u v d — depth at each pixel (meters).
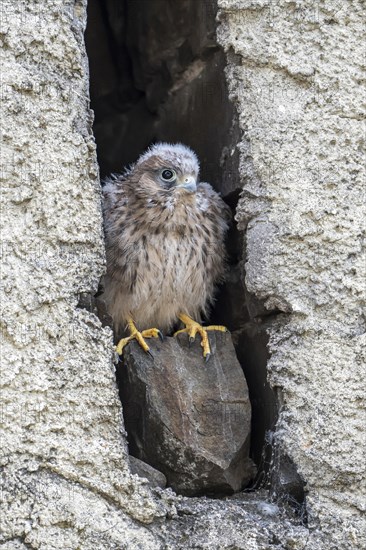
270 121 8.59
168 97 11.10
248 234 8.53
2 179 7.64
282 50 8.62
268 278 8.39
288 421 8.16
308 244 8.40
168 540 7.54
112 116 11.97
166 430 8.43
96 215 7.84
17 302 7.53
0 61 7.75
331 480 8.00
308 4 8.65
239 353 9.29
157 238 9.79
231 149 9.09
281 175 8.50
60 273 7.67
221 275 9.80
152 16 10.75
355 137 8.52
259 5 8.65
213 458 8.41
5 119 7.70
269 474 8.38
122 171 12.09
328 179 8.47
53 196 7.73
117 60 11.52
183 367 8.78
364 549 7.85
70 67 7.93
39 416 7.43
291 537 7.76
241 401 8.70
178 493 8.40
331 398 8.14
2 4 7.81
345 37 8.62
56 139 7.81
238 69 8.70
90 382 7.59
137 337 8.86
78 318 7.66
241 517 7.81
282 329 8.38
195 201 9.71
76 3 8.05
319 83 8.56
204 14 9.81
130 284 9.81
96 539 7.37
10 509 7.24
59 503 7.35
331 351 8.22
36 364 7.49
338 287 8.31
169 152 9.89
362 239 8.40
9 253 7.57
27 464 7.34
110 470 7.51
